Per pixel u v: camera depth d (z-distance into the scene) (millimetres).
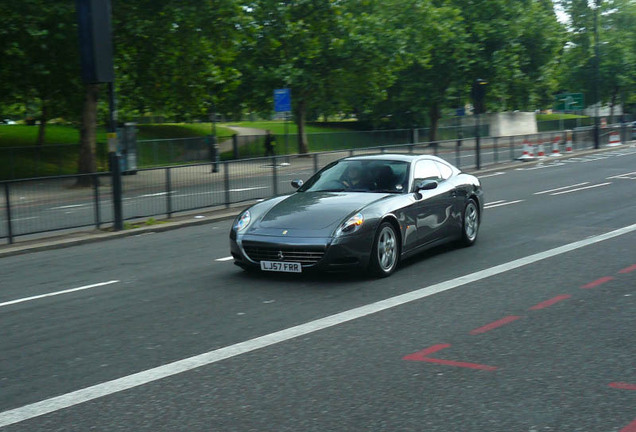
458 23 50844
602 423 4301
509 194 19141
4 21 24828
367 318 6875
